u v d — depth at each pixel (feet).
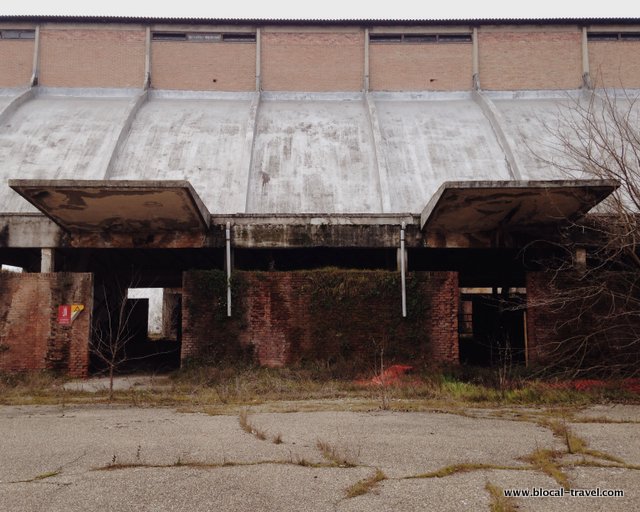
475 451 21.89
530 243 48.93
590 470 18.99
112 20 84.89
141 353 79.77
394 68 86.63
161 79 84.89
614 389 41.42
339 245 51.13
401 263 50.96
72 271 61.98
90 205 45.57
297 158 65.67
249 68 86.22
